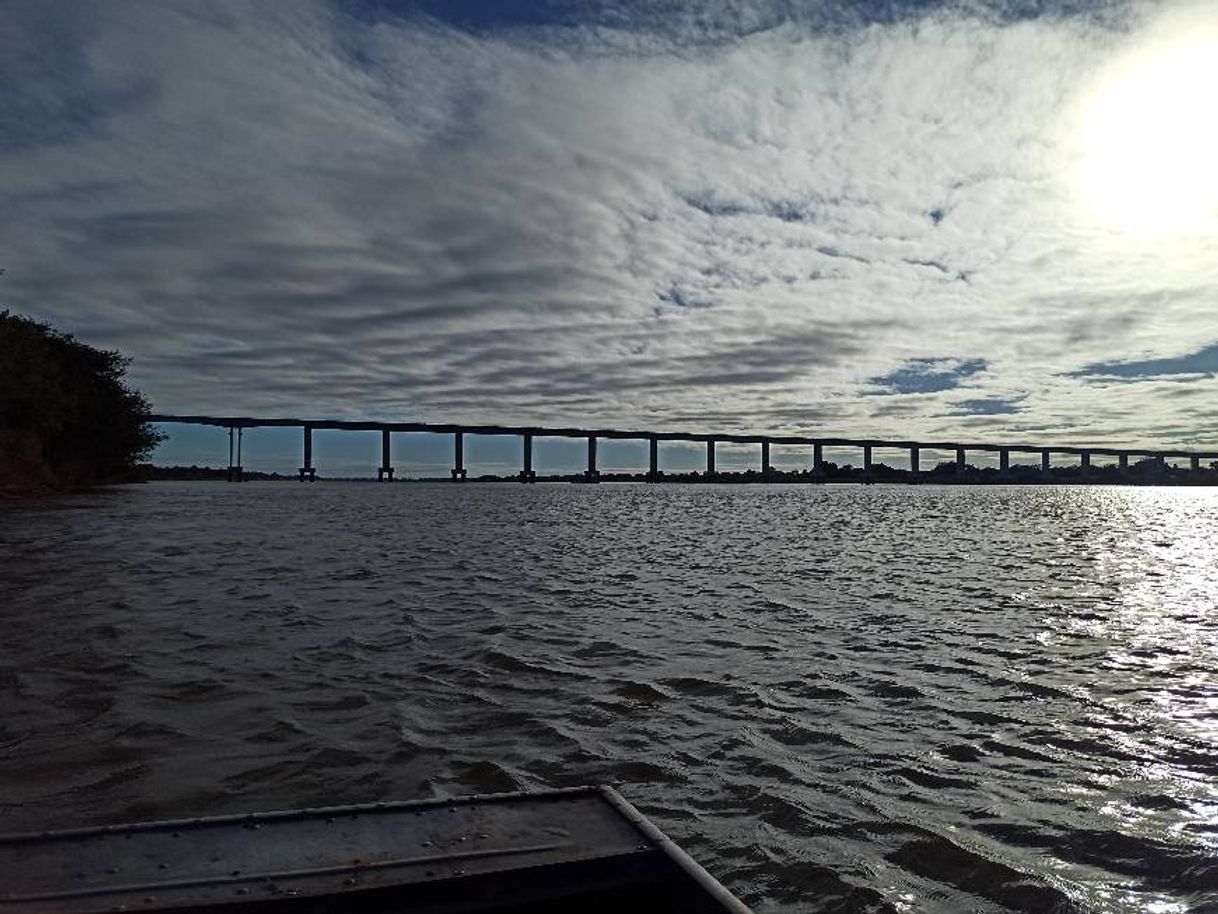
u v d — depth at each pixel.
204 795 6.75
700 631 15.28
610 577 24.39
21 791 6.77
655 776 7.56
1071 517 75.62
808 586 22.70
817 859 5.93
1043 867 5.84
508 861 3.39
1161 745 8.69
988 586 23.33
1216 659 13.16
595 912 3.39
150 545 30.05
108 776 7.14
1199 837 6.36
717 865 5.82
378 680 10.90
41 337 82.62
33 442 72.50
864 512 81.25
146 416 104.81
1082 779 7.65
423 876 3.24
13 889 3.07
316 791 6.90
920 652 13.52
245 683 10.49
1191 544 43.03
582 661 12.45
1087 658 13.19
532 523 55.69
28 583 19.08
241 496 98.50
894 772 7.79
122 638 13.03
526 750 8.16
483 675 11.37
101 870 3.25
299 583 20.95
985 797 7.18
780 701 10.30
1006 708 10.11
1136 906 5.30
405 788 7.02
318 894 3.08
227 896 3.05
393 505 84.81
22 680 10.33
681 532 47.88
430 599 18.88
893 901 5.34
